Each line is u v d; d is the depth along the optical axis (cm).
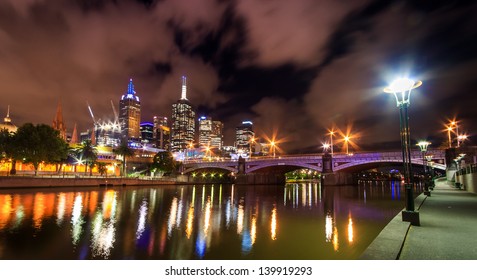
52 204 4012
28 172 9619
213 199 6003
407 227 1387
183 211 3888
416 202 2662
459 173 5869
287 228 2753
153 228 2627
